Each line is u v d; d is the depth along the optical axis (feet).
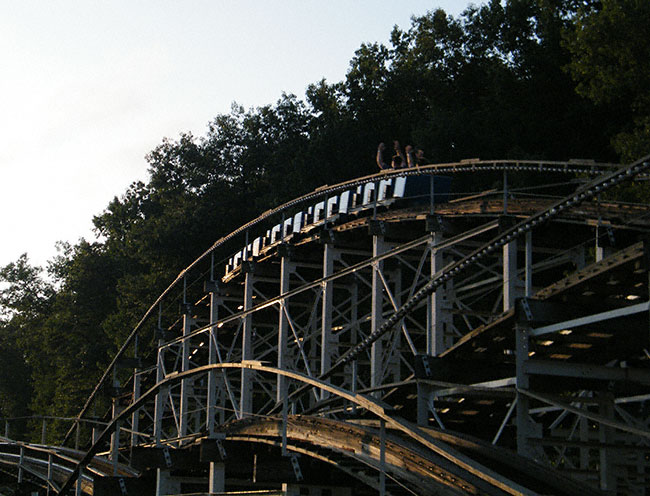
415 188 128.98
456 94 231.91
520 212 107.55
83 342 281.54
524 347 74.69
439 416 94.68
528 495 58.34
